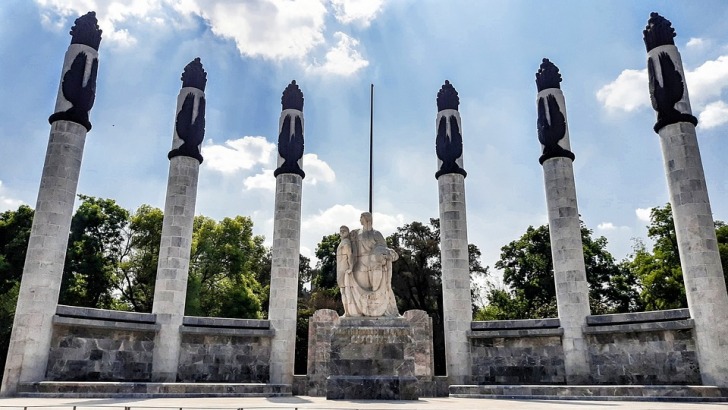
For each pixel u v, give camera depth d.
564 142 25.61
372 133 25.97
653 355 21.44
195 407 11.71
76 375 20.84
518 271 47.50
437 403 13.30
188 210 24.80
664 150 22.66
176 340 23.05
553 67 26.98
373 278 16.38
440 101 29.30
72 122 22.41
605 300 45.25
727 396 18.06
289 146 28.08
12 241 35.72
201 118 26.55
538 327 23.98
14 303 32.88
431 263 47.59
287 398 17.52
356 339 14.99
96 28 24.38
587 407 12.23
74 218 38.28
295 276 26.19
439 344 44.78
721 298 20.12
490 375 24.56
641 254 40.50
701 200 21.36
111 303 39.78
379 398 14.21
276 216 27.05
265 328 25.11
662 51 23.48
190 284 39.25
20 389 18.80
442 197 27.59
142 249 40.69
